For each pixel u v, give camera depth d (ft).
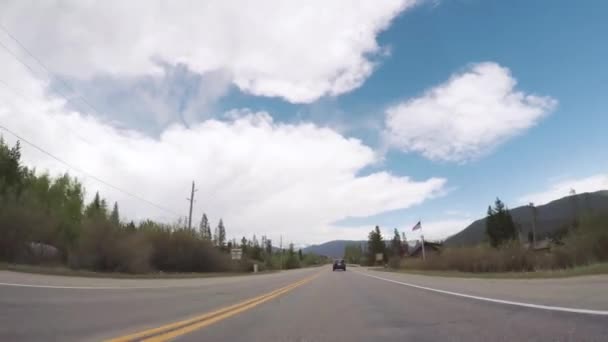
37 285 43.73
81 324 22.09
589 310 23.77
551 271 72.23
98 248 101.09
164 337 19.34
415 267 178.60
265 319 26.50
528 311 25.40
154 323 23.71
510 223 239.30
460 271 129.80
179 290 53.01
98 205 137.49
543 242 180.55
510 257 108.47
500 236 234.99
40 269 71.41
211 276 128.06
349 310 31.40
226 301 39.29
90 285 50.62
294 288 61.77
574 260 81.92
